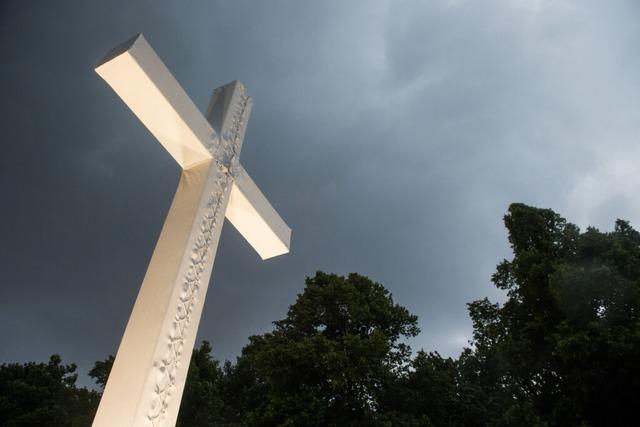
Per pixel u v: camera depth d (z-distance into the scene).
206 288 2.65
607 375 10.50
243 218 3.81
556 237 13.94
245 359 21.75
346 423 13.04
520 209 14.49
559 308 11.98
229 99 3.55
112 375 2.13
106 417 1.99
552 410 11.36
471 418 14.98
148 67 2.59
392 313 15.95
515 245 14.74
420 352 15.88
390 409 13.91
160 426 2.05
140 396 2.01
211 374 20.44
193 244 2.64
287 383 13.80
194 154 3.09
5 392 18.36
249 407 18.69
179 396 2.21
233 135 3.42
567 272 11.26
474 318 15.12
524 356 12.39
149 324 2.27
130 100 2.78
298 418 12.64
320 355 13.47
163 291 2.39
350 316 15.15
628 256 11.48
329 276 17.03
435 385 14.33
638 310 10.72
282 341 15.60
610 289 10.87
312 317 15.56
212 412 18.22
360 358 13.02
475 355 17.95
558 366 11.97
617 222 13.55
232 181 3.30
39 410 17.41
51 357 20.45
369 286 16.77
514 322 13.55
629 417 11.09
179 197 2.96
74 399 19.55
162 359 2.17
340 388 13.43
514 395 13.50
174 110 2.79
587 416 11.20
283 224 4.04
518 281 13.47
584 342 10.34
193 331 2.43
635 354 9.92
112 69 2.57
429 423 12.91
